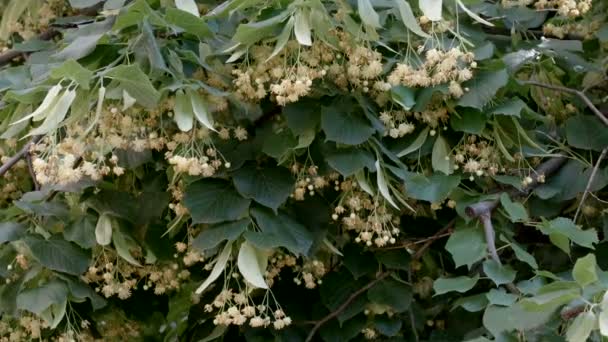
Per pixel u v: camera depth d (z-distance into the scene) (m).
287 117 1.50
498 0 1.71
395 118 1.54
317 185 1.52
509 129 1.58
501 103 1.54
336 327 1.62
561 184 1.61
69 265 1.53
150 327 1.77
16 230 1.55
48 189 1.59
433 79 1.46
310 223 1.54
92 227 1.57
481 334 1.45
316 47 1.46
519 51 1.61
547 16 1.78
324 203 1.56
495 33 1.73
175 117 1.43
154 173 1.67
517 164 1.61
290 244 1.47
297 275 1.63
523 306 1.28
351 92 1.51
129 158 1.63
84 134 1.40
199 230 1.59
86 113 1.40
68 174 1.40
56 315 1.55
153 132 1.49
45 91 1.42
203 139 1.49
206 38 1.48
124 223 1.60
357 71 1.46
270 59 1.46
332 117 1.48
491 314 1.33
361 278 1.63
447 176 1.52
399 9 1.42
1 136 1.51
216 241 1.45
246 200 1.48
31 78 1.53
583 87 1.73
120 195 1.60
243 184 1.49
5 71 1.62
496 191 1.59
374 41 1.48
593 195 1.60
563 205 1.64
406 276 1.66
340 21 1.45
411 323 1.64
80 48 1.41
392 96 1.47
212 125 1.46
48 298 1.52
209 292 1.67
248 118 1.54
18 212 1.58
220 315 1.47
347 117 1.49
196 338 1.68
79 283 1.56
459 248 1.46
